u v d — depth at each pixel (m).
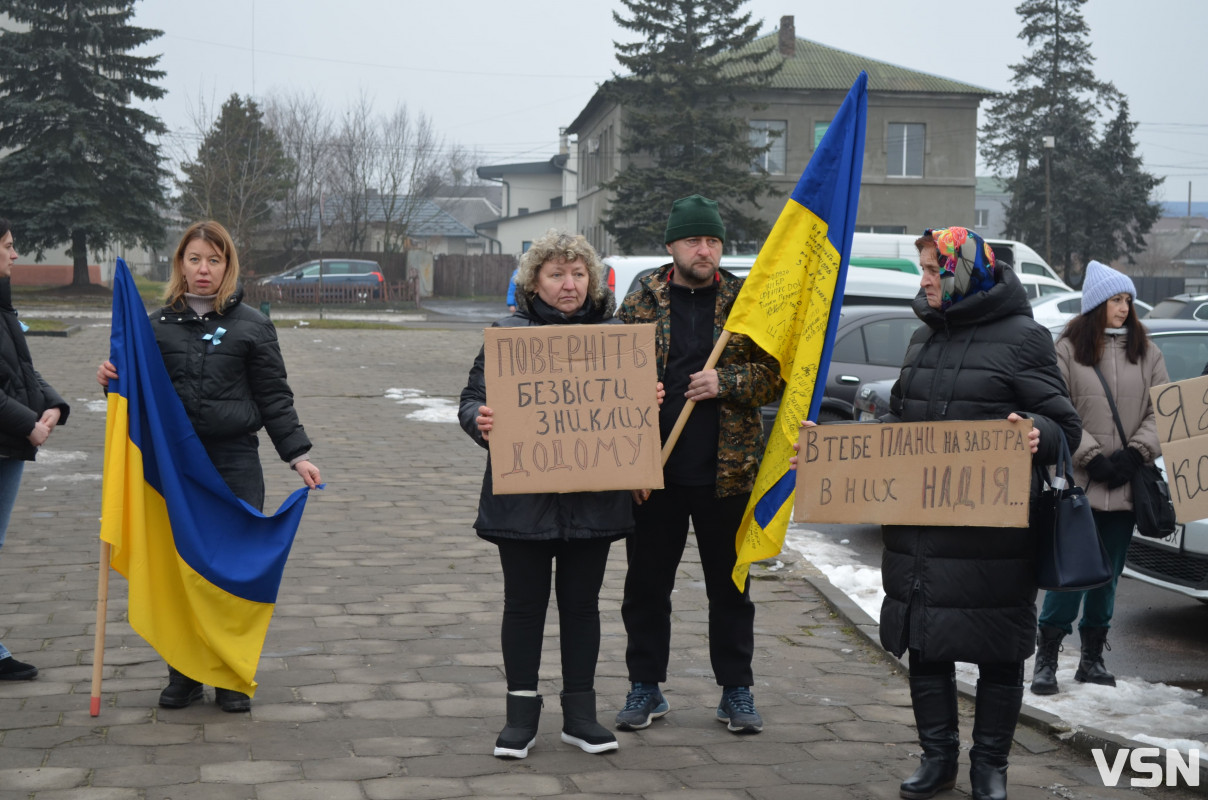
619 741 4.37
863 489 3.92
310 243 59.81
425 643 5.52
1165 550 6.18
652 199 43.75
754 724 4.45
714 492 4.40
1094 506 5.17
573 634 4.25
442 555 7.36
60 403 5.06
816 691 5.05
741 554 4.30
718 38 45.78
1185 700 5.21
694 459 4.40
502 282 58.47
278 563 4.53
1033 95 59.03
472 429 4.23
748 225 44.41
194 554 4.39
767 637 5.92
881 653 5.58
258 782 3.81
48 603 5.99
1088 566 3.75
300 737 4.26
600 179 54.25
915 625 3.82
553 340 4.10
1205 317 20.20
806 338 4.36
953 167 48.38
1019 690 3.87
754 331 4.30
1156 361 5.28
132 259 60.66
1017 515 3.73
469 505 9.05
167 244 49.03
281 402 4.66
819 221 4.41
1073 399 5.27
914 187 48.19
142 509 4.36
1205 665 5.88
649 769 4.07
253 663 4.47
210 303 4.63
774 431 4.36
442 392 17.16
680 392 4.42
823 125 48.34
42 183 42.06
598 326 4.12
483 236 75.06
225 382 4.54
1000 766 3.86
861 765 4.17
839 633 6.01
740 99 47.31
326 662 5.20
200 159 49.31
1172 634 6.46
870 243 24.27
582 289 4.23
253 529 4.55
